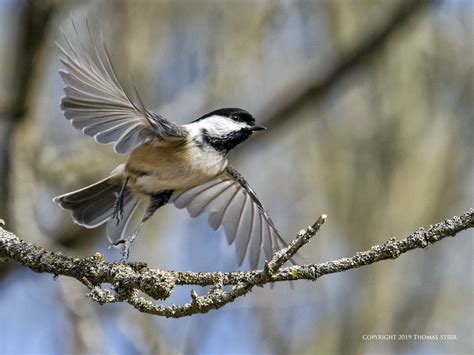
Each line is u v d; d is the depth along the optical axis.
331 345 10.37
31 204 10.68
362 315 10.41
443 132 10.96
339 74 11.30
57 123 11.95
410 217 10.67
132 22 11.05
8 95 11.25
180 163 8.02
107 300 6.04
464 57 11.25
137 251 10.53
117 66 10.85
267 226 8.86
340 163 10.91
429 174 10.80
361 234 10.62
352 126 11.07
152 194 8.35
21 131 10.91
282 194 10.94
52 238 11.42
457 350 10.32
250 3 11.23
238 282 6.04
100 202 8.36
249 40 11.18
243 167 11.17
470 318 10.51
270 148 11.29
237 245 8.84
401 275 10.63
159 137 7.62
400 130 10.99
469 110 11.12
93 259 6.21
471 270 10.70
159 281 6.01
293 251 5.88
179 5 11.24
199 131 8.20
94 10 11.12
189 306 6.01
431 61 11.27
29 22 10.55
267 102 11.27
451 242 10.80
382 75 11.27
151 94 11.01
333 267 5.91
